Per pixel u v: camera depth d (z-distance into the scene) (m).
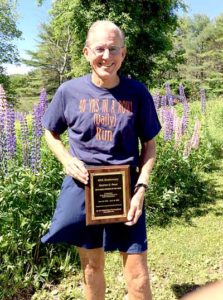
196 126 5.80
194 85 46.16
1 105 3.64
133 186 2.19
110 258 3.83
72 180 2.22
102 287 2.42
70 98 2.13
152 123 2.21
